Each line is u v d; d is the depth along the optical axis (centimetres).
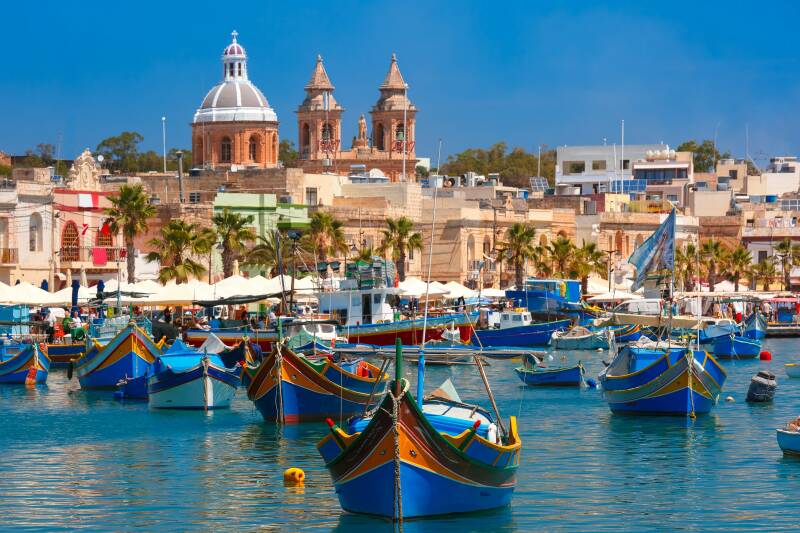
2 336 9631
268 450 5981
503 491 4678
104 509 4850
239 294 10719
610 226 18312
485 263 16025
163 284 11244
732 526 4603
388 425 4325
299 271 12138
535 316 13275
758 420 6919
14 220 11838
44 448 6100
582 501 4931
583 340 12200
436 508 4453
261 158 18462
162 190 15650
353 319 10544
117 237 13000
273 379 6675
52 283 12144
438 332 10938
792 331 14988
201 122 18500
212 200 14925
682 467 5584
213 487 5191
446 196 19175
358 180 17075
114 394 7975
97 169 14988
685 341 7450
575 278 15675
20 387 8638
